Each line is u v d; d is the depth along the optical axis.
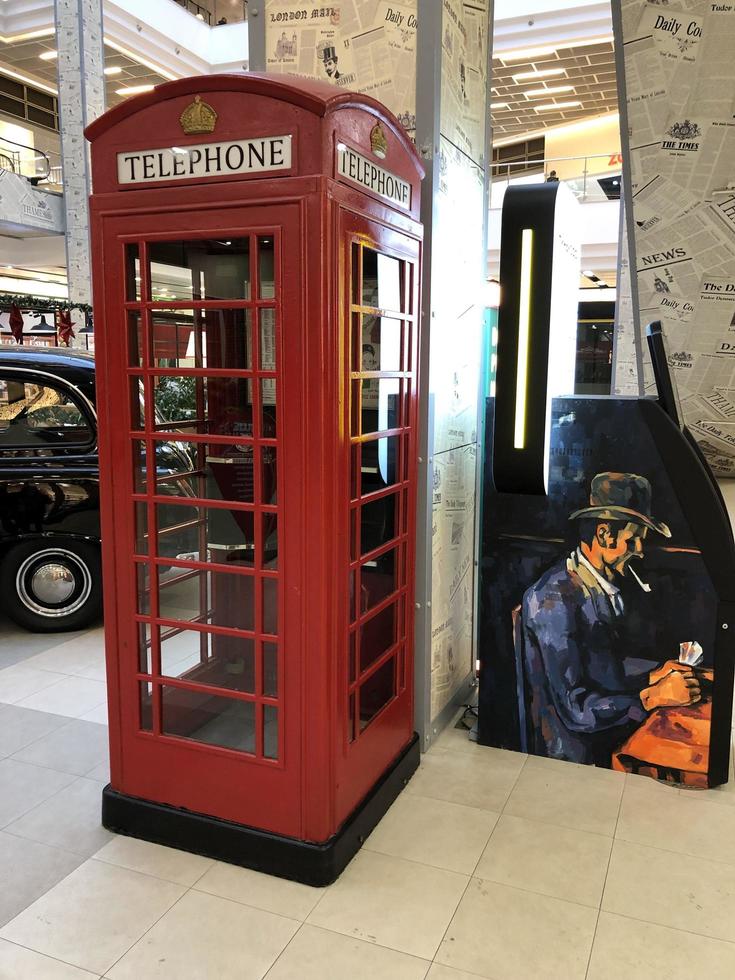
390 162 2.25
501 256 2.47
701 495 2.60
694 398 7.37
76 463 4.16
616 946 1.92
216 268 2.23
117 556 2.25
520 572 2.86
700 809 2.57
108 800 2.37
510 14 15.31
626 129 3.99
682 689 2.71
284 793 2.15
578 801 2.61
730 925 2.00
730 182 4.05
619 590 2.74
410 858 2.27
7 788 2.65
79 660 3.89
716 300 4.93
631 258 4.78
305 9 2.72
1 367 4.06
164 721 2.32
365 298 2.19
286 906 2.05
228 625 2.34
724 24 3.38
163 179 2.01
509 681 2.94
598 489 2.73
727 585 2.61
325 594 2.02
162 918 2.00
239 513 2.30
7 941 1.91
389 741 2.59
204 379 2.33
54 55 18.62
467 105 2.95
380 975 1.81
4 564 4.19
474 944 1.92
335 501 2.01
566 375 3.03
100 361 2.17
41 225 16.03
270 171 1.90
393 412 2.51
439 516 2.94
